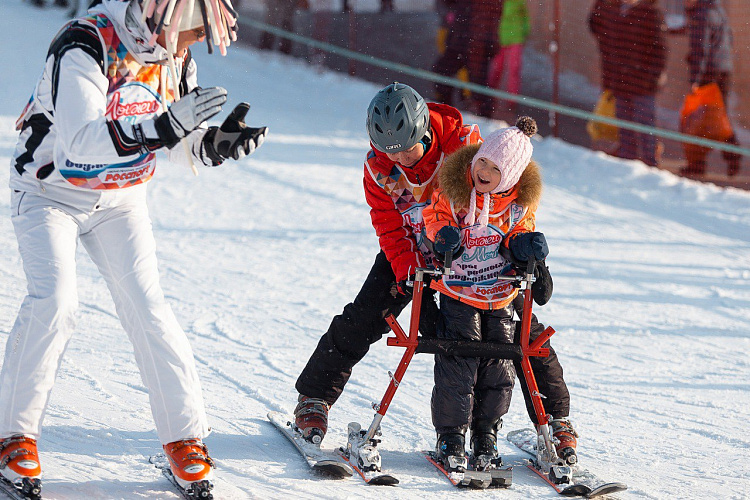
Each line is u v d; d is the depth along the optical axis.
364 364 12.02
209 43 6.53
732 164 27.08
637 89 27.09
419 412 10.13
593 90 33.50
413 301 7.83
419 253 8.11
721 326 15.08
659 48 26.77
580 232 21.27
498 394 8.08
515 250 7.74
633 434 9.88
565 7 34.91
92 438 8.19
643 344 13.84
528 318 7.86
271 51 40.34
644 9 26.58
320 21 40.28
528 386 7.98
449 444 7.99
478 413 8.16
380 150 7.93
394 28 40.34
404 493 7.54
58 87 6.39
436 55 37.38
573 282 17.27
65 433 8.23
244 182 23.73
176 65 7.01
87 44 6.46
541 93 33.12
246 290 15.41
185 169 24.53
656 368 12.67
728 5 29.73
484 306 8.01
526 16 31.02
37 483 6.72
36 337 6.73
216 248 18.03
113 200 7.07
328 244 18.88
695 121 26.73
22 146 6.92
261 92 34.69
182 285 15.39
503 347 7.82
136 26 6.57
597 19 27.47
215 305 14.39
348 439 8.37
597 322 14.89
